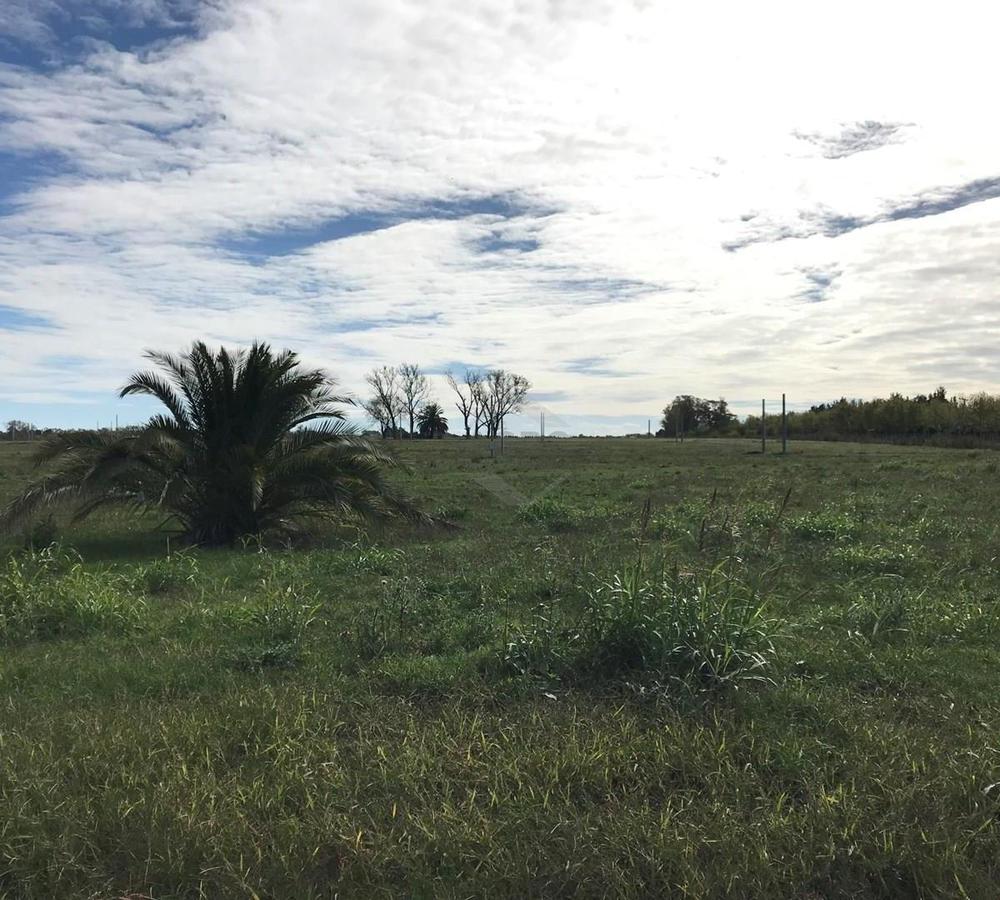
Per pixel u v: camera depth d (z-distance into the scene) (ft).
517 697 14.48
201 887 8.77
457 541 36.81
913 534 33.01
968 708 13.75
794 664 15.94
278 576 27.86
